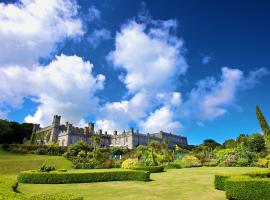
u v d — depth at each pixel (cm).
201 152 7275
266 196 1359
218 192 1764
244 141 6322
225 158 4919
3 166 3856
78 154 5881
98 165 4534
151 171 3447
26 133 9844
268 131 2017
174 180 2509
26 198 907
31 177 2288
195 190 1869
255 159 4516
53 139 8900
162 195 1678
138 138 10125
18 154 5938
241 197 1422
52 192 1778
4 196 897
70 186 2100
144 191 1841
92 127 10212
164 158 5384
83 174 2392
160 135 11506
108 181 2442
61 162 4997
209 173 3186
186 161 4894
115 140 10456
